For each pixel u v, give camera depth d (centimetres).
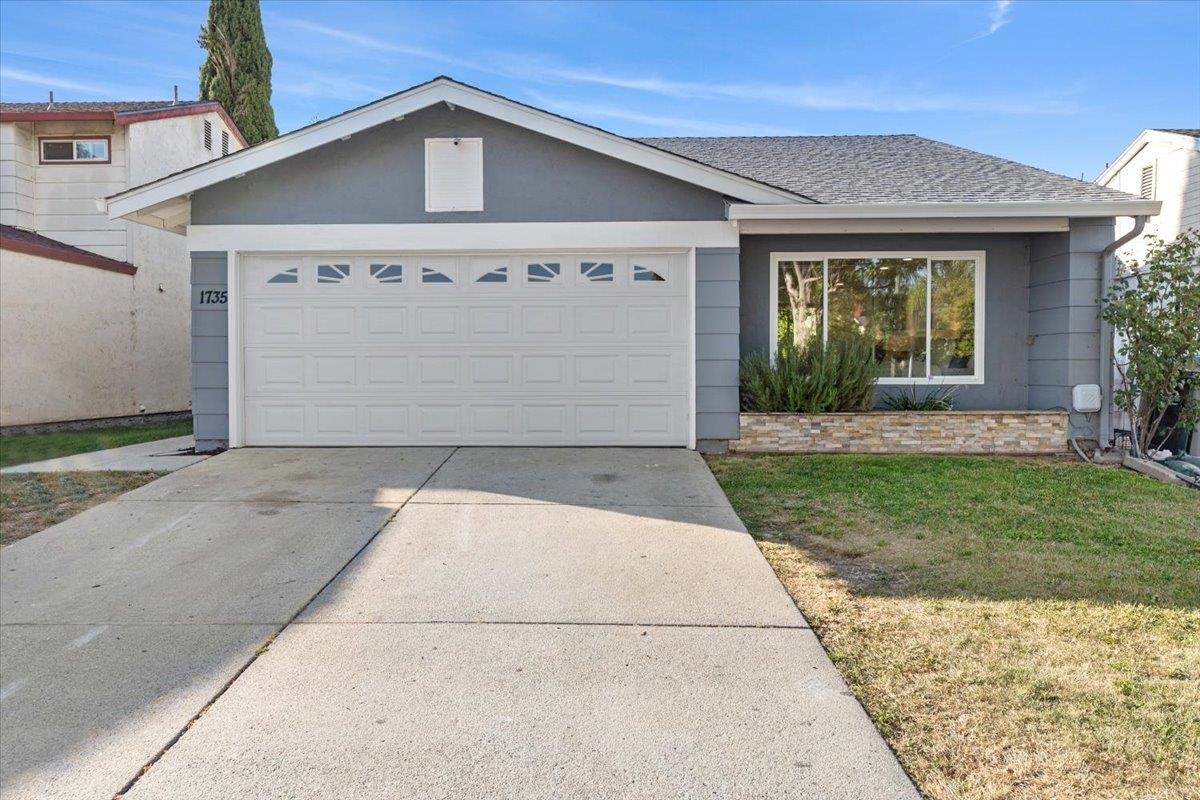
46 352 1149
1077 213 789
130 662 343
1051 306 879
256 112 2025
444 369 845
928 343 939
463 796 245
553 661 340
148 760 266
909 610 389
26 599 421
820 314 941
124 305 1298
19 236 1180
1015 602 397
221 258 836
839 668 327
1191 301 758
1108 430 837
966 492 646
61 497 634
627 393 847
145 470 732
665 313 843
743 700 303
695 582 436
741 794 244
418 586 434
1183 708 286
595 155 829
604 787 249
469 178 832
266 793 247
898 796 241
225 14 2003
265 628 379
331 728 286
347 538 521
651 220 831
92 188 1305
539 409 847
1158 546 495
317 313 845
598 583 436
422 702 304
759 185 791
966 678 314
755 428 841
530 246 833
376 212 833
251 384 848
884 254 934
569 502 611
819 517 570
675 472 718
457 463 755
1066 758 257
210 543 513
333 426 849
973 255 931
